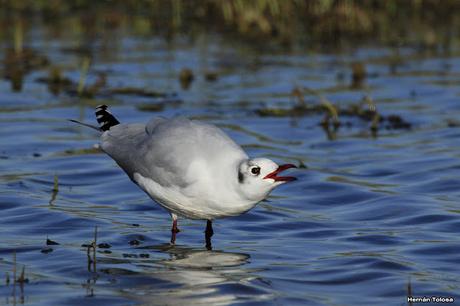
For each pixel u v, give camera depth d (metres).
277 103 18.89
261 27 26.88
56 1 29.56
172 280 9.46
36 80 20.66
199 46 24.89
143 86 20.20
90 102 18.75
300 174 14.13
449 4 30.06
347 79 21.16
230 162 10.33
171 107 18.30
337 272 9.82
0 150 15.34
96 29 26.53
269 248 10.77
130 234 11.27
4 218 11.83
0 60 22.58
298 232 11.52
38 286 9.20
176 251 10.60
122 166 11.53
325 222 11.96
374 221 12.00
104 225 11.63
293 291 9.18
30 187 13.29
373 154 15.41
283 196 13.18
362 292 9.20
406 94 19.77
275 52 24.36
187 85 20.41
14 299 8.80
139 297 8.91
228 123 17.27
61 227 11.49
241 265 10.05
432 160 14.91
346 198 13.09
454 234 11.31
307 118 17.88
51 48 24.00
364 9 28.50
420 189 13.42
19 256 10.26
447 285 9.39
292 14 27.94
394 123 17.52
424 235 11.28
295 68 22.34
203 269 9.87
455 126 17.17
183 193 10.56
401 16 28.70
